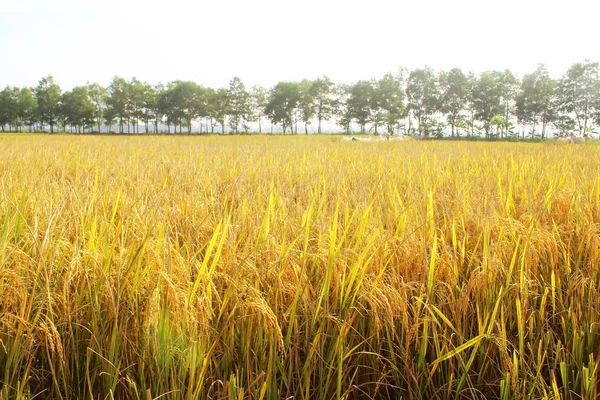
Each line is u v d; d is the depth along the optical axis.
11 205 2.80
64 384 1.95
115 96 88.50
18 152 10.40
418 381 2.29
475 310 2.53
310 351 2.07
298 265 2.38
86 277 2.04
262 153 11.89
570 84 68.94
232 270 2.22
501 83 73.56
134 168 6.60
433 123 73.62
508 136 59.25
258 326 2.09
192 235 2.93
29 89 91.00
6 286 1.95
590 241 2.94
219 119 90.06
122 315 2.05
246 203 3.46
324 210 3.45
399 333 2.37
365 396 2.33
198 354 1.93
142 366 1.93
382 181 5.24
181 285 2.00
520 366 2.35
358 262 2.23
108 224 2.67
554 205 4.26
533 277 2.75
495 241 3.04
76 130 101.06
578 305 2.50
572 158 10.29
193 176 5.87
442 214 3.45
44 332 2.01
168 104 87.69
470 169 7.18
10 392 1.97
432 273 2.39
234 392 1.94
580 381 2.24
